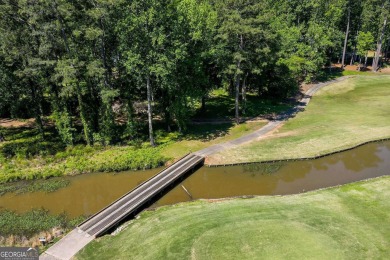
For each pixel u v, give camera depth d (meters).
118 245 18.58
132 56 28.17
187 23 30.80
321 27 58.12
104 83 31.20
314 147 32.66
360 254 16.89
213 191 25.86
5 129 36.88
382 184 24.89
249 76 46.44
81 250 18.28
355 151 32.53
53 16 27.98
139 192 24.19
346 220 19.94
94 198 25.02
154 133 35.81
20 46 28.44
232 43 35.69
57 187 26.55
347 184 25.41
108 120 32.09
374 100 47.84
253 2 34.34
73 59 27.86
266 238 18.09
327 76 63.38
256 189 26.12
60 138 34.31
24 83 32.06
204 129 37.41
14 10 27.98
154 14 27.48
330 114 42.22
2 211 23.23
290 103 47.94
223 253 17.09
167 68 29.28
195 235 18.66
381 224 19.50
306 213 20.78
